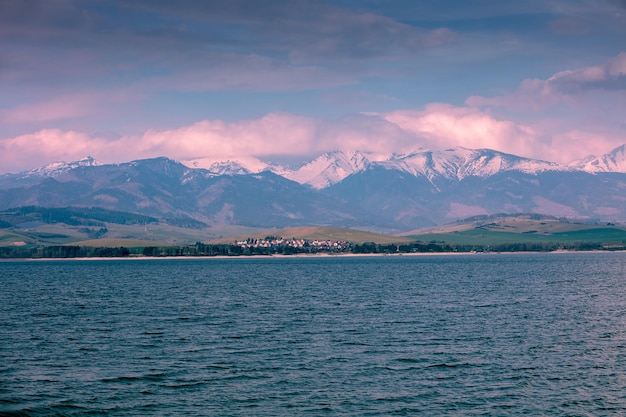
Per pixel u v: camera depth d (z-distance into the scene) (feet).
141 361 259.39
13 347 289.53
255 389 218.18
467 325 345.10
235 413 194.59
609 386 218.59
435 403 202.69
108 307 453.58
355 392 214.48
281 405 201.57
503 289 581.94
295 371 241.35
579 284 632.79
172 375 236.63
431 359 259.60
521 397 207.82
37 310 435.94
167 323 363.76
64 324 362.53
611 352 269.23
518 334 314.14
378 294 545.44
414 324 351.05
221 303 476.54
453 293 544.21
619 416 189.98
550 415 191.42
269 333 324.60
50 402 204.85
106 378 232.53
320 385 222.69
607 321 355.36
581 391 213.46
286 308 436.76
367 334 319.06
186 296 542.57
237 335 319.06
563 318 368.48
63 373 239.91
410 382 225.76
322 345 290.76
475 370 241.14
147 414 194.49
